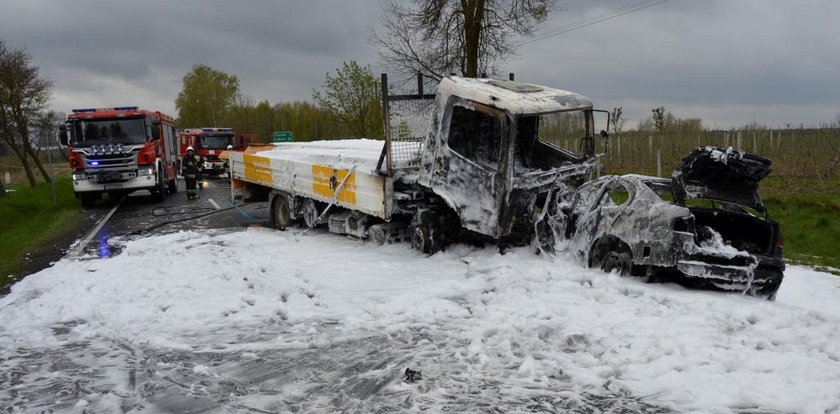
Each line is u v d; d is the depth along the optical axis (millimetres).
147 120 21281
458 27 22172
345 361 5961
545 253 9602
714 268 7574
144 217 17797
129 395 5273
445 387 5277
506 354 5930
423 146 10922
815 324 6355
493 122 10531
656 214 7996
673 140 32125
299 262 10281
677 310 6938
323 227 14203
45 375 5777
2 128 28672
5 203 22094
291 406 4996
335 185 12305
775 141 30375
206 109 89750
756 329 6199
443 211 11094
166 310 7750
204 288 8664
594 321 6680
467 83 10297
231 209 19266
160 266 10016
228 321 7301
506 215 9500
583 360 5680
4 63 27078
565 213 9617
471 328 6785
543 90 10547
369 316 7316
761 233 8469
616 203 8891
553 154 11180
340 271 9609
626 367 5480
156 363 6027
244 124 73125
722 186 8414
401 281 8977
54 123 29172
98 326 7168
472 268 9445
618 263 8414
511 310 7234
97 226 16203
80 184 20547
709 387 5039
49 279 9484
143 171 21000
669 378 5223
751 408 4715
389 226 11594
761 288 7914
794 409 4656
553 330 6426
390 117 11133
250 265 9984
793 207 16594
